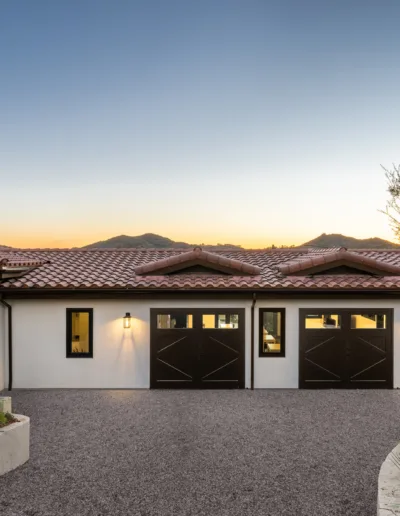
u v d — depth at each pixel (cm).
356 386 1126
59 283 1094
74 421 877
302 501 577
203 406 975
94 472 657
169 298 1120
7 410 704
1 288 1073
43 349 1112
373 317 1191
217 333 1127
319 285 1104
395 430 833
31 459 702
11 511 550
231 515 545
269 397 1047
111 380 1117
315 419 891
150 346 1121
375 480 635
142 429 834
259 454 723
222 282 1123
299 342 1127
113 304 1120
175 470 665
